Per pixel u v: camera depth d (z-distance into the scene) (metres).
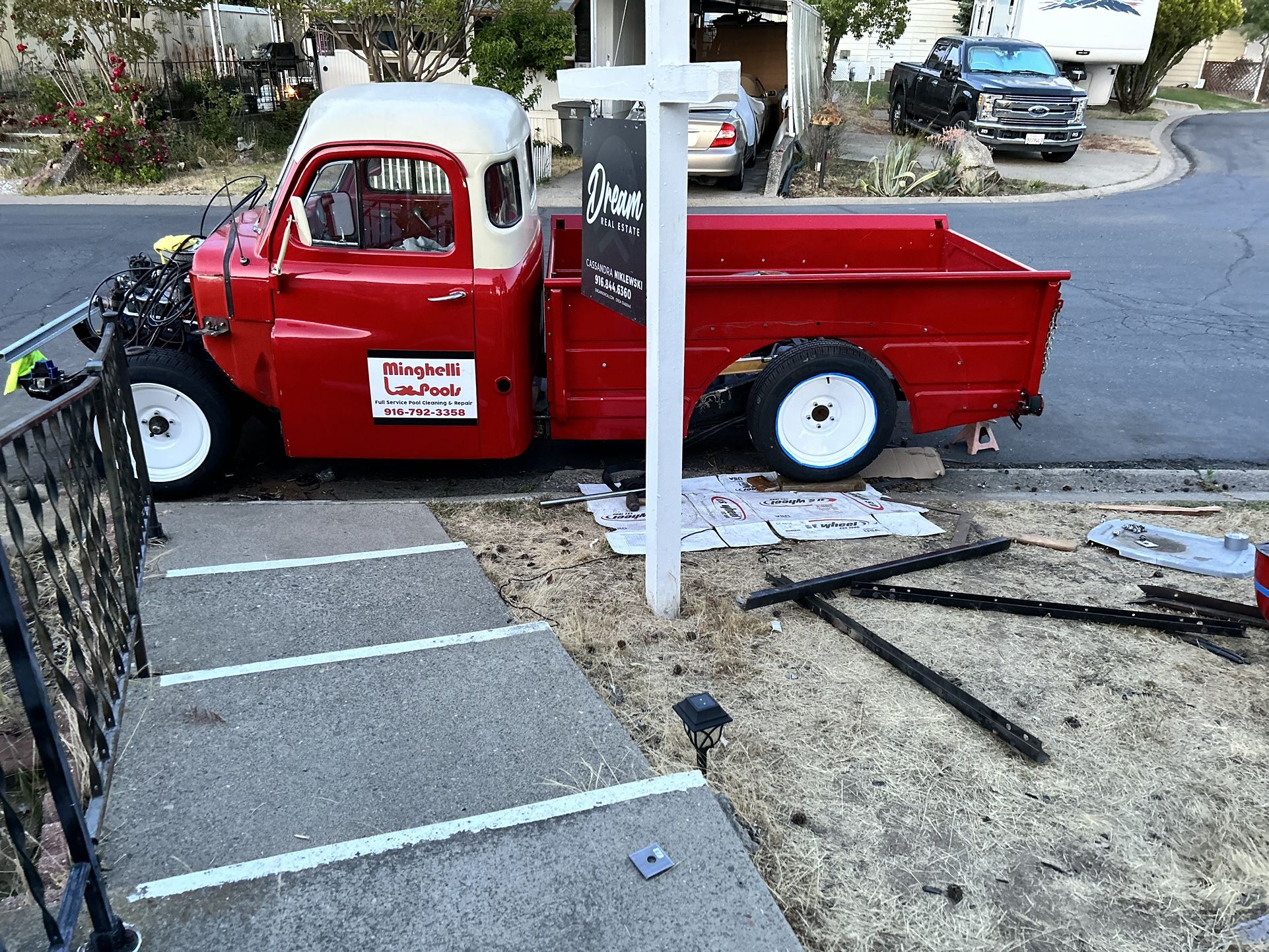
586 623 4.05
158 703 3.31
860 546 4.95
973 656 3.95
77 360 7.36
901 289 5.28
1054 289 5.34
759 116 16.67
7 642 1.93
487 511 5.24
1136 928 2.66
